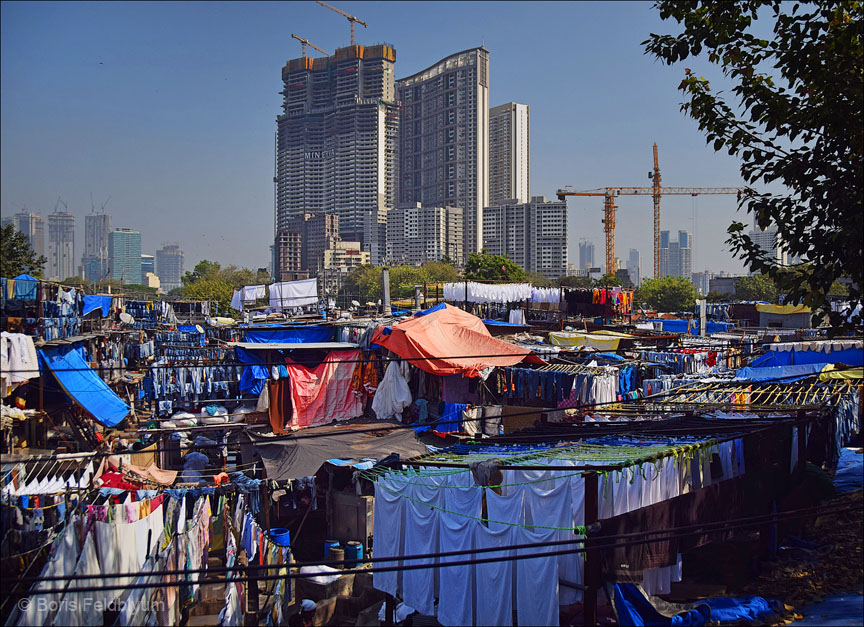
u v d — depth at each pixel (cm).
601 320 4056
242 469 1938
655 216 15725
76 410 1944
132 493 1520
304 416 2255
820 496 1633
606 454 1252
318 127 19038
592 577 1112
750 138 1223
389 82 18900
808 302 1188
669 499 1288
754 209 1226
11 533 1205
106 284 3809
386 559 756
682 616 1186
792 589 1308
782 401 1861
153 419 2308
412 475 1389
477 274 7262
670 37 1254
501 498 1223
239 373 2373
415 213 17250
